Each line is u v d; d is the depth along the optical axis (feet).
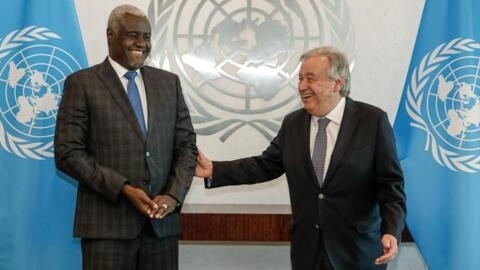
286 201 10.89
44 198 9.98
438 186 10.04
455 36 10.09
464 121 10.01
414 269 11.18
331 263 7.61
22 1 10.05
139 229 7.63
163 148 7.77
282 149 8.37
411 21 10.74
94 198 7.62
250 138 10.78
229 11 10.78
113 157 7.55
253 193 10.91
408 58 10.75
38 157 9.98
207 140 10.78
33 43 10.00
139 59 7.78
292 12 10.77
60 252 9.98
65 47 10.08
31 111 9.98
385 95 10.77
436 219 10.02
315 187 7.74
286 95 10.76
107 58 7.96
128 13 7.75
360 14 10.77
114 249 7.57
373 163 7.75
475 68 10.03
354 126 7.80
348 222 7.68
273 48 10.77
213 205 10.89
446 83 10.09
